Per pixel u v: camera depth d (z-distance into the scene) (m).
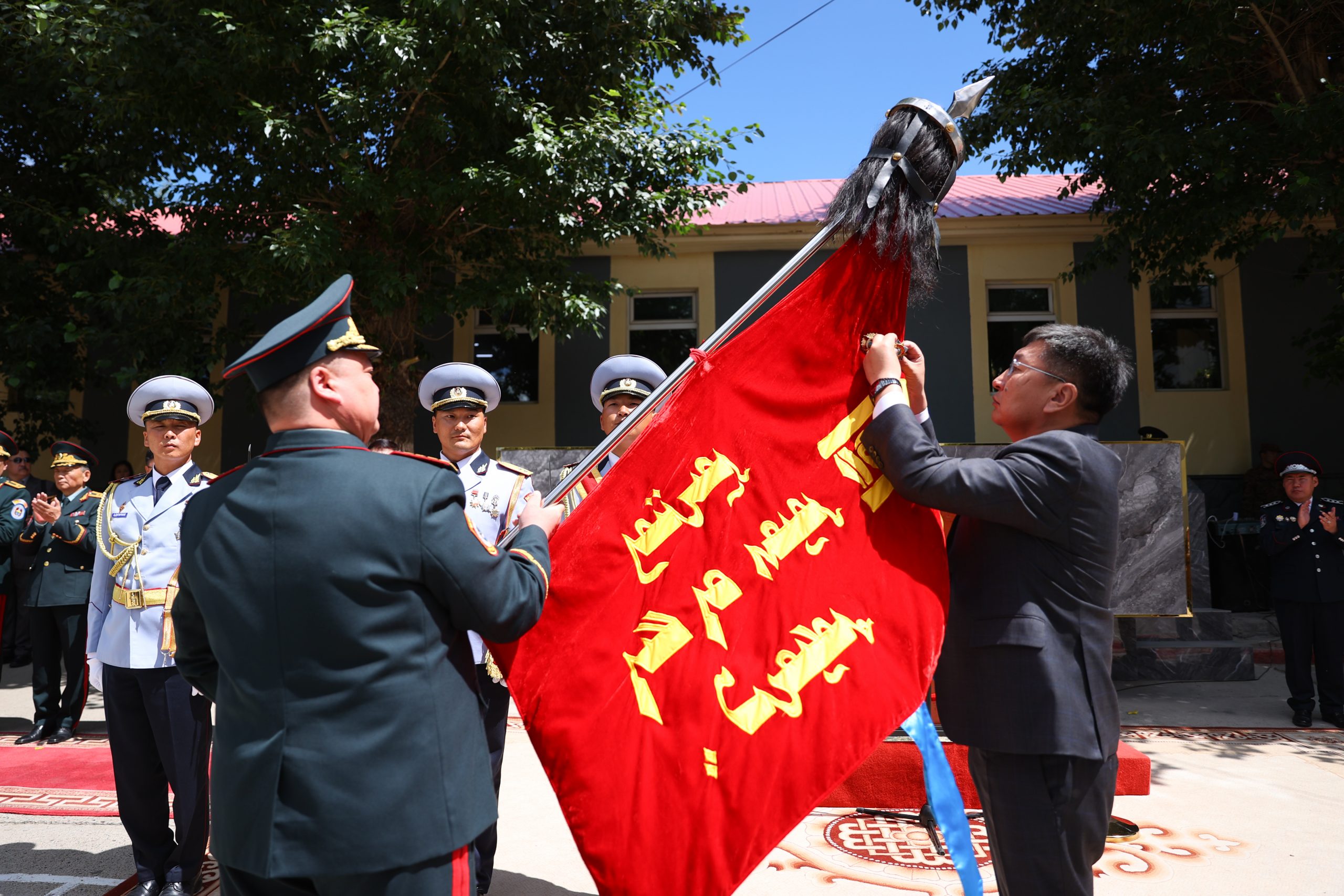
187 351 7.75
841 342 2.08
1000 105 8.37
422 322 8.21
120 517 3.28
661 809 1.68
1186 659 7.11
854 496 1.99
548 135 7.16
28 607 5.61
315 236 6.84
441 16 6.71
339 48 6.72
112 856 3.47
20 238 8.72
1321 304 10.73
